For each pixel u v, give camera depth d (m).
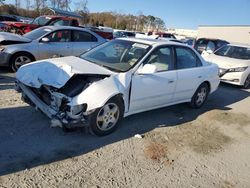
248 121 6.39
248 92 9.51
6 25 13.66
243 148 4.95
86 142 4.30
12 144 3.96
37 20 14.48
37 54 8.20
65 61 4.87
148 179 3.62
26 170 3.42
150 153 4.26
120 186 3.39
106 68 4.73
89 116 4.15
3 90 6.21
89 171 3.59
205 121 6.00
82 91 4.13
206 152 4.59
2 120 4.65
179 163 4.11
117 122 4.66
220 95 8.62
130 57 5.02
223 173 4.04
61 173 3.47
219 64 9.88
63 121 3.97
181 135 5.09
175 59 5.65
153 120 5.60
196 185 3.65
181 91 5.89
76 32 9.06
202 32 42.78
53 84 4.08
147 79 4.91
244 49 10.79
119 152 4.16
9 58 7.84
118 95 4.45
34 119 4.83
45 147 4.01
